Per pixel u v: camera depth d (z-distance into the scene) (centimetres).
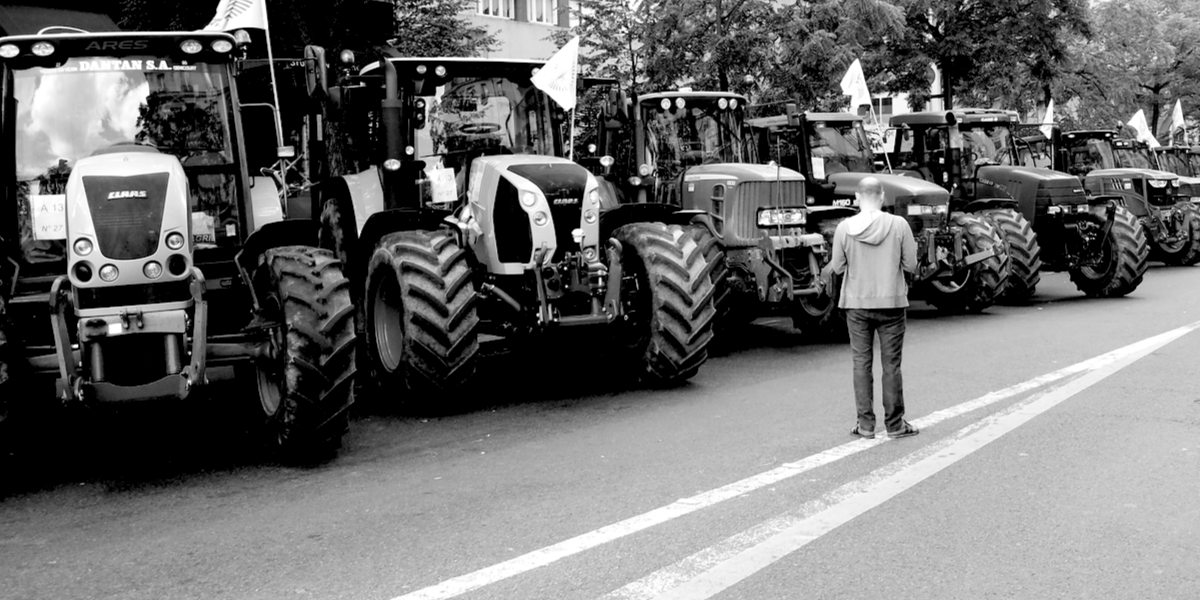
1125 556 471
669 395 873
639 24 1920
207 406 854
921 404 805
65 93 700
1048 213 1525
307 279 668
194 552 511
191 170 728
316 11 1509
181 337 635
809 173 1337
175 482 640
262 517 565
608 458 668
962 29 2428
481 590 450
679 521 535
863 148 1417
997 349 1060
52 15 1516
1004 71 2433
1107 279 1501
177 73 727
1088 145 2214
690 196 1159
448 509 569
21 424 788
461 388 822
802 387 898
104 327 609
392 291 848
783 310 1178
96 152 690
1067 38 2553
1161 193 2047
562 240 855
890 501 561
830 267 721
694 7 1838
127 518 570
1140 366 934
